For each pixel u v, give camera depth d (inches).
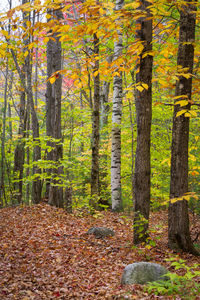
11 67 477.1
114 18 156.6
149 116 255.6
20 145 513.3
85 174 521.7
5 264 212.2
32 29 156.5
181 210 245.1
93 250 252.2
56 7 150.0
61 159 417.1
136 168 259.3
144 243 238.2
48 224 326.3
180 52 236.1
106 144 550.0
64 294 172.2
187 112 153.6
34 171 473.7
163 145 470.0
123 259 228.7
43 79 637.9
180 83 238.2
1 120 543.2
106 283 184.7
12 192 530.9
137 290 157.9
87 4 149.7
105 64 198.2
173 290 151.6
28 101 488.7
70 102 475.8
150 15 219.8
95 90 402.0
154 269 173.8
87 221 367.9
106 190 541.0
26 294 169.5
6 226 313.1
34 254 237.3
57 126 416.5
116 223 374.0
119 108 477.1
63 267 213.3
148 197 258.7
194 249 244.8
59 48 413.4
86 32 164.9
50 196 428.8
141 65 250.5
